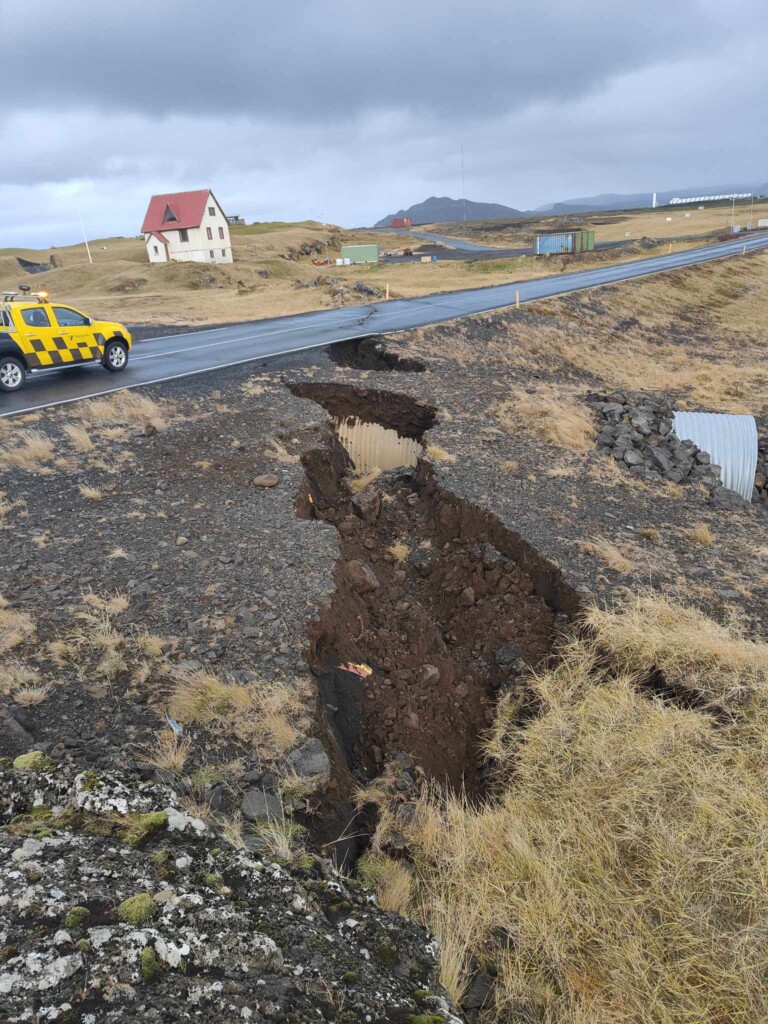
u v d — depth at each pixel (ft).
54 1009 6.98
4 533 26.43
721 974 12.38
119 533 26.68
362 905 11.49
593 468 38.78
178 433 38.58
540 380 59.72
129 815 11.05
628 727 18.60
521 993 12.09
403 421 47.47
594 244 251.60
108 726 16.16
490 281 144.46
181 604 21.63
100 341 50.19
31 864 9.10
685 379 71.56
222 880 9.99
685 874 14.24
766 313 128.06
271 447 36.60
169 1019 7.19
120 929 8.14
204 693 17.21
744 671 20.31
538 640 24.41
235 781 14.74
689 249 232.53
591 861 14.89
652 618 23.17
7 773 11.95
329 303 100.17
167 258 245.86
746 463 43.19
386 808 16.25
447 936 12.53
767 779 16.49
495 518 30.42
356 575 26.04
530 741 19.17
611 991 12.39
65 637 19.51
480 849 15.06
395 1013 8.75
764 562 28.94
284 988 8.20
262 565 24.27
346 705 19.52
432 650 23.93
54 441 36.50
